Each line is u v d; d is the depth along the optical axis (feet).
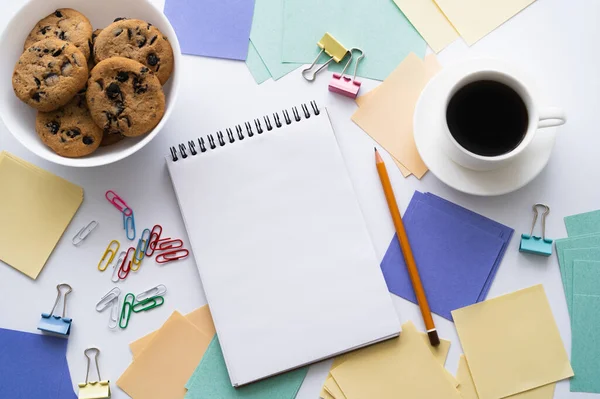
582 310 2.76
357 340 2.76
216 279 2.78
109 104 2.49
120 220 2.85
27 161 2.84
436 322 2.80
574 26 2.82
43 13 2.60
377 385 2.77
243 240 2.79
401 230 2.78
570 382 2.76
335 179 2.79
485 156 2.55
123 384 2.80
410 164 2.83
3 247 2.82
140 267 2.83
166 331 2.81
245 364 2.75
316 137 2.79
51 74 2.45
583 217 2.78
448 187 2.82
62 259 2.84
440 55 2.85
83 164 2.50
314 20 2.86
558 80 2.83
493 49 2.84
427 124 2.71
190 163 2.80
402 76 2.85
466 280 2.80
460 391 2.77
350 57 2.84
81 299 2.83
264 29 2.86
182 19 2.87
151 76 2.50
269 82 2.85
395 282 2.81
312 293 2.78
